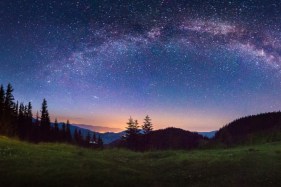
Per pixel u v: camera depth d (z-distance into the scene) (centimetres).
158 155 4038
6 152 3212
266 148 4334
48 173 2423
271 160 3200
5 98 9200
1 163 2670
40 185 2134
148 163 3372
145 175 2698
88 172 2512
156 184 2434
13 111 9944
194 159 3441
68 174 2414
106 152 4272
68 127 12306
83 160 3064
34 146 3962
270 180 2509
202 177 2677
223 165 3045
